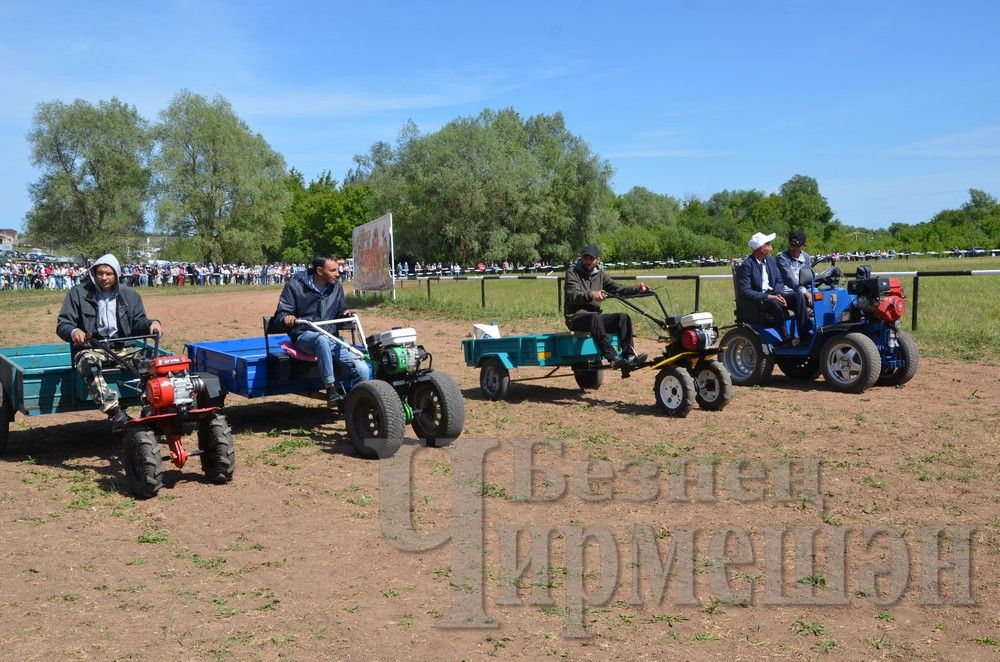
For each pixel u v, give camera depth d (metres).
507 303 22.44
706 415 8.90
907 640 4.01
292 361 8.12
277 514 5.95
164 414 6.42
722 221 100.62
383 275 25.20
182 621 4.27
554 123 81.38
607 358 9.53
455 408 7.67
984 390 9.89
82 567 5.01
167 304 29.33
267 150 66.25
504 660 3.87
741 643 4.01
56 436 8.63
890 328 10.16
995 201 118.81
